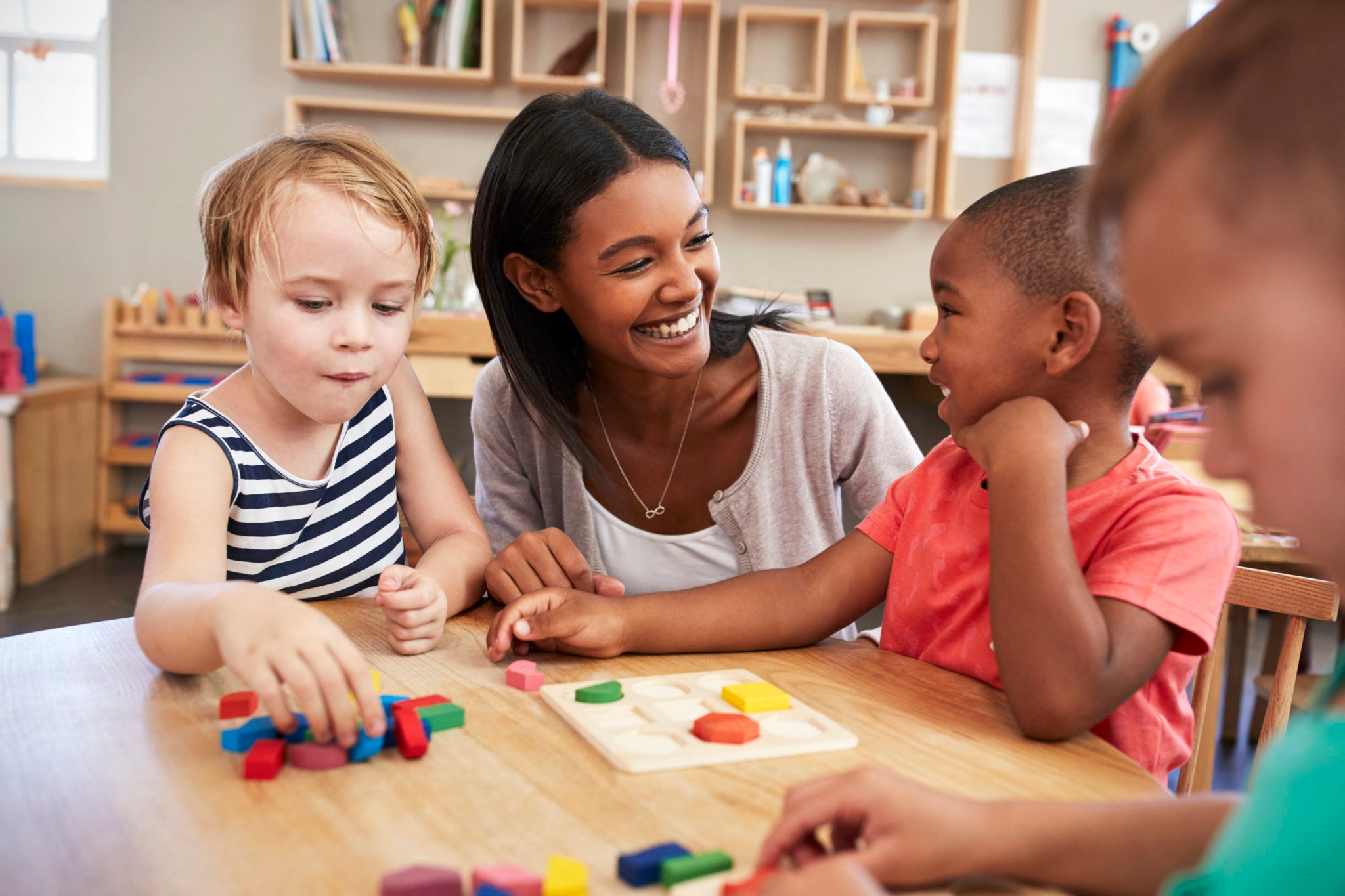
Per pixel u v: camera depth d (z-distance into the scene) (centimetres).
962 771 58
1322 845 28
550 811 50
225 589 64
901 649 90
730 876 43
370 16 356
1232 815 45
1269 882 29
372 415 104
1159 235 35
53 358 364
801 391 116
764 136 370
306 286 81
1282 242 32
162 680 68
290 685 56
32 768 54
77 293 363
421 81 356
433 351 273
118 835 47
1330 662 277
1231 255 33
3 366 308
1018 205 78
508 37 359
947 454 92
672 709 65
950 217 367
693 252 96
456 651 79
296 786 52
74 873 43
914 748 61
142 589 76
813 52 366
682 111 366
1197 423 198
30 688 66
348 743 55
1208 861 35
